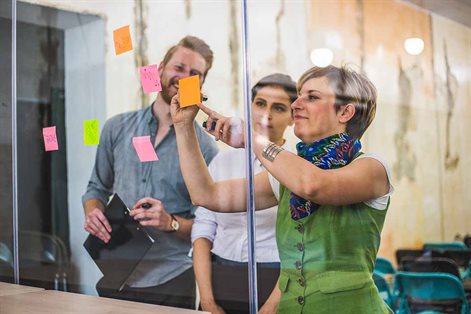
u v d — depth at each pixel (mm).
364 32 1573
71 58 2248
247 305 1680
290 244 1591
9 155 2350
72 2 2240
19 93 2324
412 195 1537
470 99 1584
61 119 2260
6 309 1511
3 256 2330
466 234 1562
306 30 1638
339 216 1524
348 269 1511
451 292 1506
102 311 1477
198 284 1813
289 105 1644
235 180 1743
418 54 1572
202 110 1862
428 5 1573
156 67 2020
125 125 2092
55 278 2191
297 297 1569
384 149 1536
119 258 2059
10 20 2320
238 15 1785
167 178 1949
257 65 1727
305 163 1582
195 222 1849
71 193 2217
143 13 2072
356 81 1562
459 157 1573
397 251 1521
